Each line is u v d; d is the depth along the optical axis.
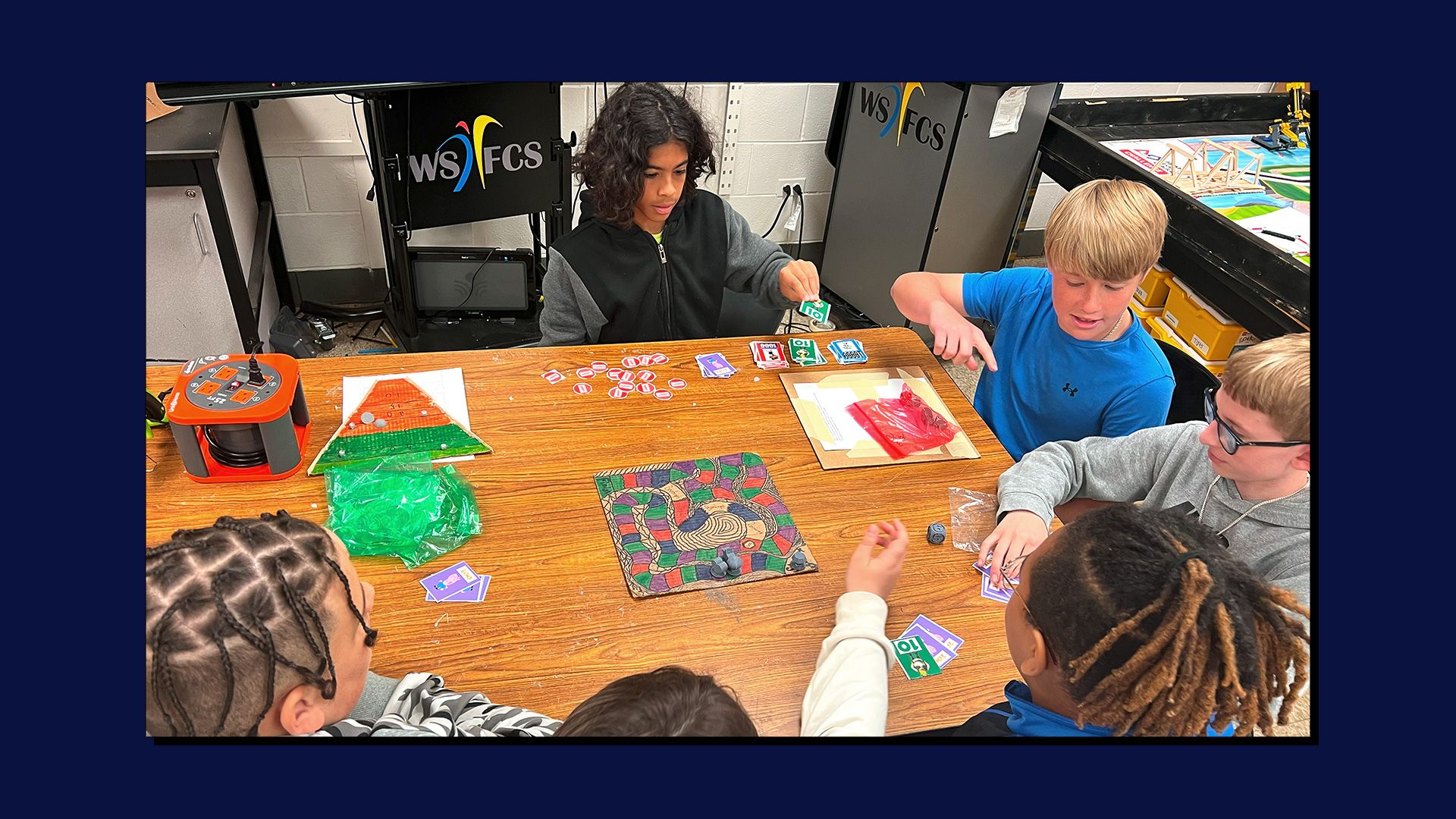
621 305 2.10
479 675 1.22
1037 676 1.03
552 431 1.66
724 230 2.19
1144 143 3.01
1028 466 1.58
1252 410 1.31
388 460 1.55
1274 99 3.24
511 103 2.77
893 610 1.35
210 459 1.53
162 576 0.90
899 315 3.34
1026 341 1.91
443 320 3.19
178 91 2.34
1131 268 1.61
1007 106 2.95
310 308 3.22
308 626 0.94
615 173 1.89
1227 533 1.44
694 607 1.34
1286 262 2.29
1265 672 0.92
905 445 1.67
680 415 1.72
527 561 1.40
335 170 3.08
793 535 1.47
